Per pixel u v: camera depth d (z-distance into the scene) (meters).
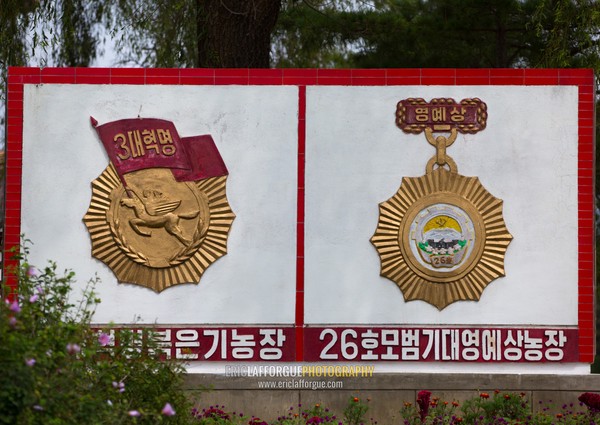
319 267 10.36
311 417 9.84
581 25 13.90
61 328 7.28
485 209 10.34
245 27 13.67
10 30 14.11
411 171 10.42
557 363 10.27
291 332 10.30
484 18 17.70
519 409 9.72
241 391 10.20
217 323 10.32
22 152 10.41
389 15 17.86
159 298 10.34
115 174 10.42
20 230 10.34
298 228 10.39
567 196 10.34
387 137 10.44
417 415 9.87
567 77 10.39
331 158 10.43
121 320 10.31
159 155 10.45
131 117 10.47
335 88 10.47
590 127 10.35
